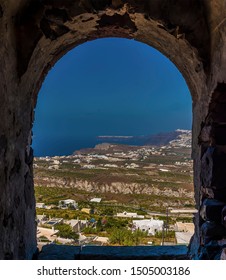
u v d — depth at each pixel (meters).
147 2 2.05
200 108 2.34
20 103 2.05
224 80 1.84
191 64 2.31
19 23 1.93
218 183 2.06
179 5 2.04
